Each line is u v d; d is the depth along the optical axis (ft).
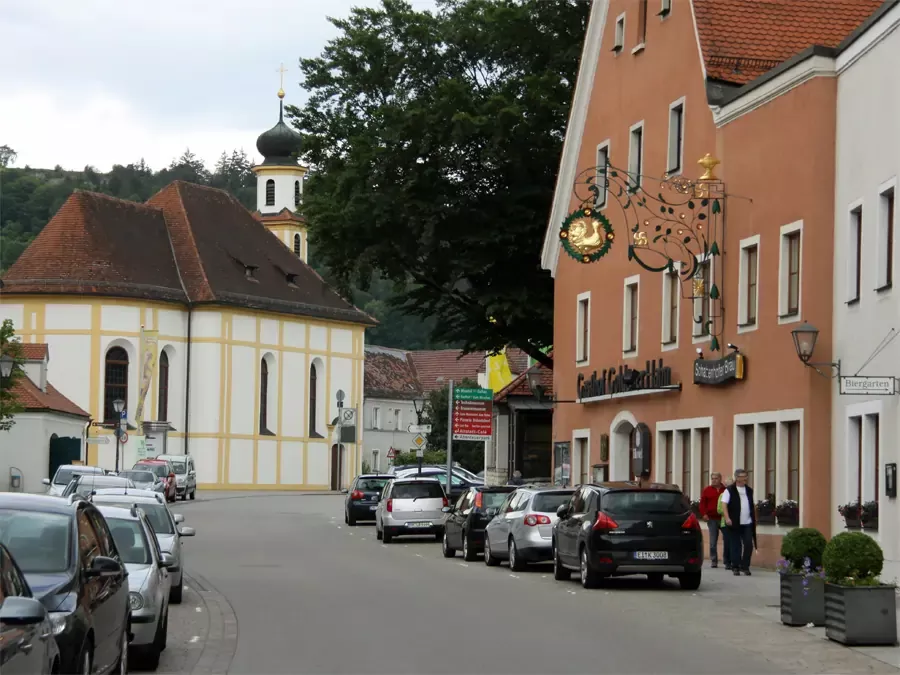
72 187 649.61
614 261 135.95
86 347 296.71
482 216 165.68
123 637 45.32
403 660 53.67
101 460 294.25
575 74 169.48
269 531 162.30
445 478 195.52
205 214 333.21
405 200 164.04
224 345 311.88
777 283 100.94
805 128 97.04
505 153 162.71
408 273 175.11
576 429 144.66
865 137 88.79
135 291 301.63
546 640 60.03
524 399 192.34
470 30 170.60
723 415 109.81
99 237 308.19
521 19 167.73
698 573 86.22
